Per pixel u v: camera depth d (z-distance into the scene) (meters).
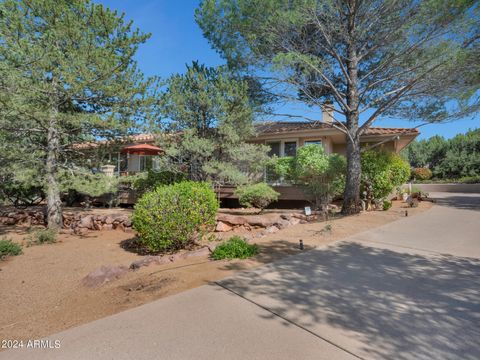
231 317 2.95
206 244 6.97
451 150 31.42
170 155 10.41
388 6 8.63
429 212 10.05
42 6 8.46
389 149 13.55
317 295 3.44
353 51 9.87
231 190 13.70
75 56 8.24
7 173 9.68
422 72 8.40
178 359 2.27
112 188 10.55
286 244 5.99
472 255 4.99
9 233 9.84
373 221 8.30
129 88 9.05
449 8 7.50
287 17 8.29
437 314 2.95
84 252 7.11
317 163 10.16
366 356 2.28
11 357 2.41
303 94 10.20
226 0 8.99
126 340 2.57
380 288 3.62
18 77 7.75
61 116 8.55
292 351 2.36
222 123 9.91
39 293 4.51
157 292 3.80
